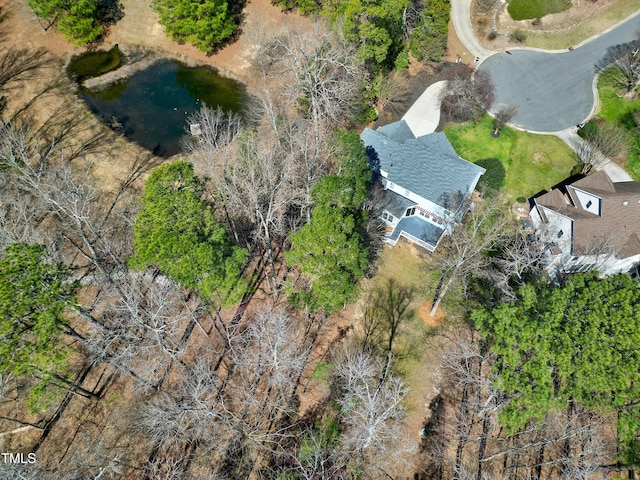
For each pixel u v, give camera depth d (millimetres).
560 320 27859
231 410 35719
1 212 35688
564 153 53625
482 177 51375
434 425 36250
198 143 51250
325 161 42969
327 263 30203
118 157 53094
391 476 33875
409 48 63250
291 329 39156
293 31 64625
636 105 57062
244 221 44812
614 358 26078
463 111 56531
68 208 37250
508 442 34938
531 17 66875
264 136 51188
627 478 33031
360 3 49906
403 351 39594
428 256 45188
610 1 67438
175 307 39875
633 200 42219
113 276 40781
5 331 25078
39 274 27109
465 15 68500
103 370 37312
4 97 57906
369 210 42969
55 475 31094
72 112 57344
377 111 57625
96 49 64562
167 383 36750
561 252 42531
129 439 34406
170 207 31141
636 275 43344
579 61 62656
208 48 63156
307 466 31859
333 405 36281
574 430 31156
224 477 32750
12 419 32969
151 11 67500
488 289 42156
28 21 65438
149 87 61219
